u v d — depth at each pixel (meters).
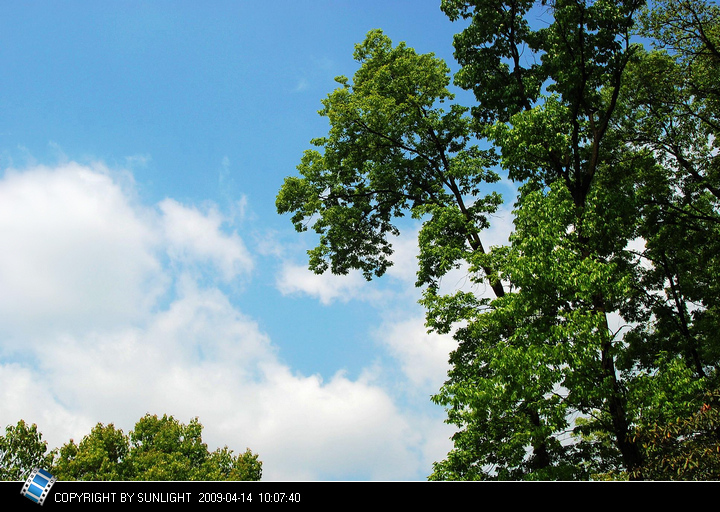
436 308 19.53
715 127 22.50
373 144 23.09
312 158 24.69
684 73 22.47
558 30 18.22
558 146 17.86
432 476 17.81
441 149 22.92
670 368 15.85
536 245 16.34
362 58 24.28
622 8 17.72
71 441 28.88
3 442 25.69
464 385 17.56
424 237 20.44
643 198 23.58
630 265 24.61
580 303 16.73
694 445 12.72
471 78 19.97
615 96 18.56
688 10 21.16
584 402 15.90
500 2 19.28
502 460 17.64
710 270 24.33
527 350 15.91
